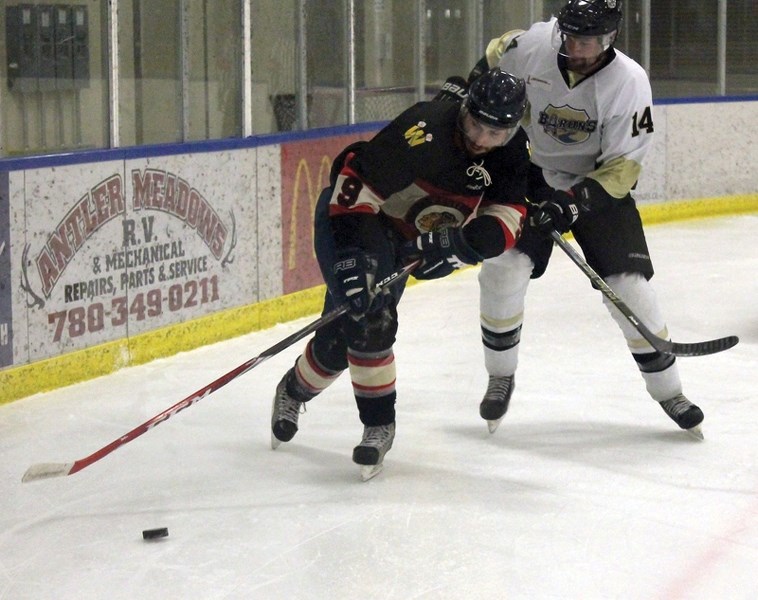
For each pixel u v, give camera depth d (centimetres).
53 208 955
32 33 987
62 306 971
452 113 671
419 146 667
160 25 1131
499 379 825
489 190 686
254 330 1220
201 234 1135
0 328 914
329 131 1356
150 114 1131
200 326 1138
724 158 2070
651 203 1972
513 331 812
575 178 817
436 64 1645
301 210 1297
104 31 1052
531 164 827
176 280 1105
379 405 716
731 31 2095
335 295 705
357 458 710
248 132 1252
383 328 700
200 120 1202
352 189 672
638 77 765
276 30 1305
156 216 1072
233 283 1188
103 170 1005
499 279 791
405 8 1559
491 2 1742
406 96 1584
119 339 1037
